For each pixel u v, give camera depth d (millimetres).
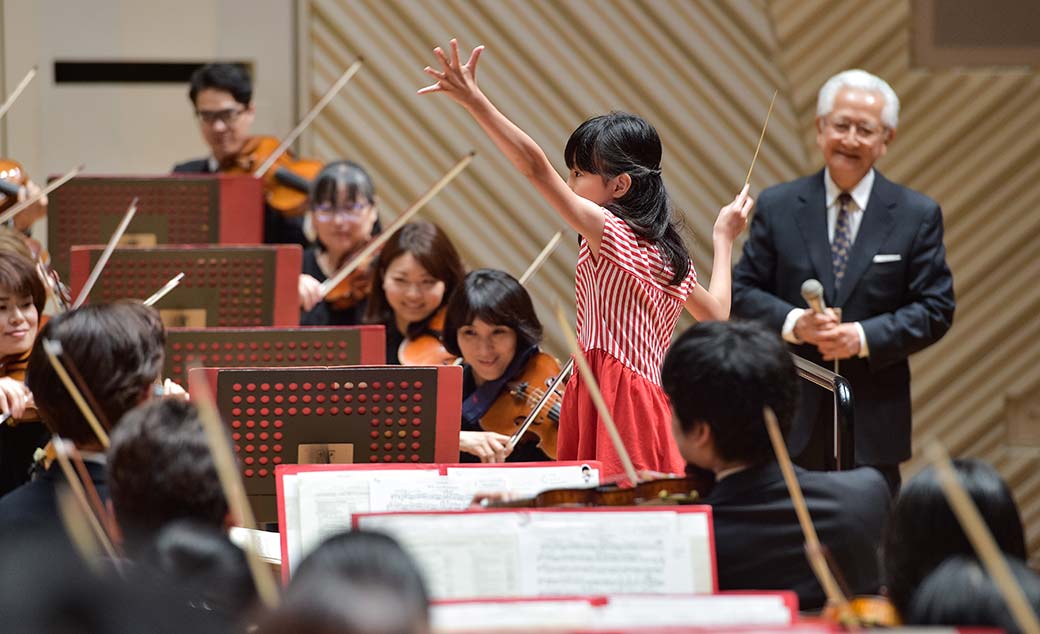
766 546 4898
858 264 9336
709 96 13203
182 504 4492
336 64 12984
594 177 6492
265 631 2746
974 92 13086
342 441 6871
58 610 2539
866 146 9336
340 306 10578
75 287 8984
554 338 13000
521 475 5867
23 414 7199
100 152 13023
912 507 4438
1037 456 12953
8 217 9641
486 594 4688
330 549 2975
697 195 13227
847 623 4188
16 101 12820
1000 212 13086
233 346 7848
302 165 12195
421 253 9391
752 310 9297
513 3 13047
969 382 13062
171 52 12953
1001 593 3727
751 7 13164
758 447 4945
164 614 2723
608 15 13117
